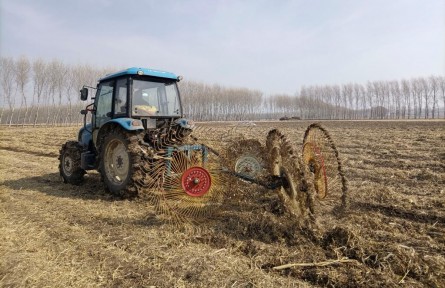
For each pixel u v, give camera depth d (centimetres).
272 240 373
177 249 354
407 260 314
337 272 298
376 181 669
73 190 637
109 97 638
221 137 538
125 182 549
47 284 281
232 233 393
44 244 369
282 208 443
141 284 281
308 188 382
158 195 486
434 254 334
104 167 591
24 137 1975
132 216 467
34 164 966
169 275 295
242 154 499
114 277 293
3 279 286
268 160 463
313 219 385
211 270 303
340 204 491
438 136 1466
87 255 341
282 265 313
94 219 456
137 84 602
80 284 282
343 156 995
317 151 452
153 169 510
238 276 293
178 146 500
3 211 493
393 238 376
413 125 2561
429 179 662
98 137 619
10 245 363
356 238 354
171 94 661
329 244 350
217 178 466
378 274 292
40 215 474
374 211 475
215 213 452
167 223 434
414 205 491
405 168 789
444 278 287
